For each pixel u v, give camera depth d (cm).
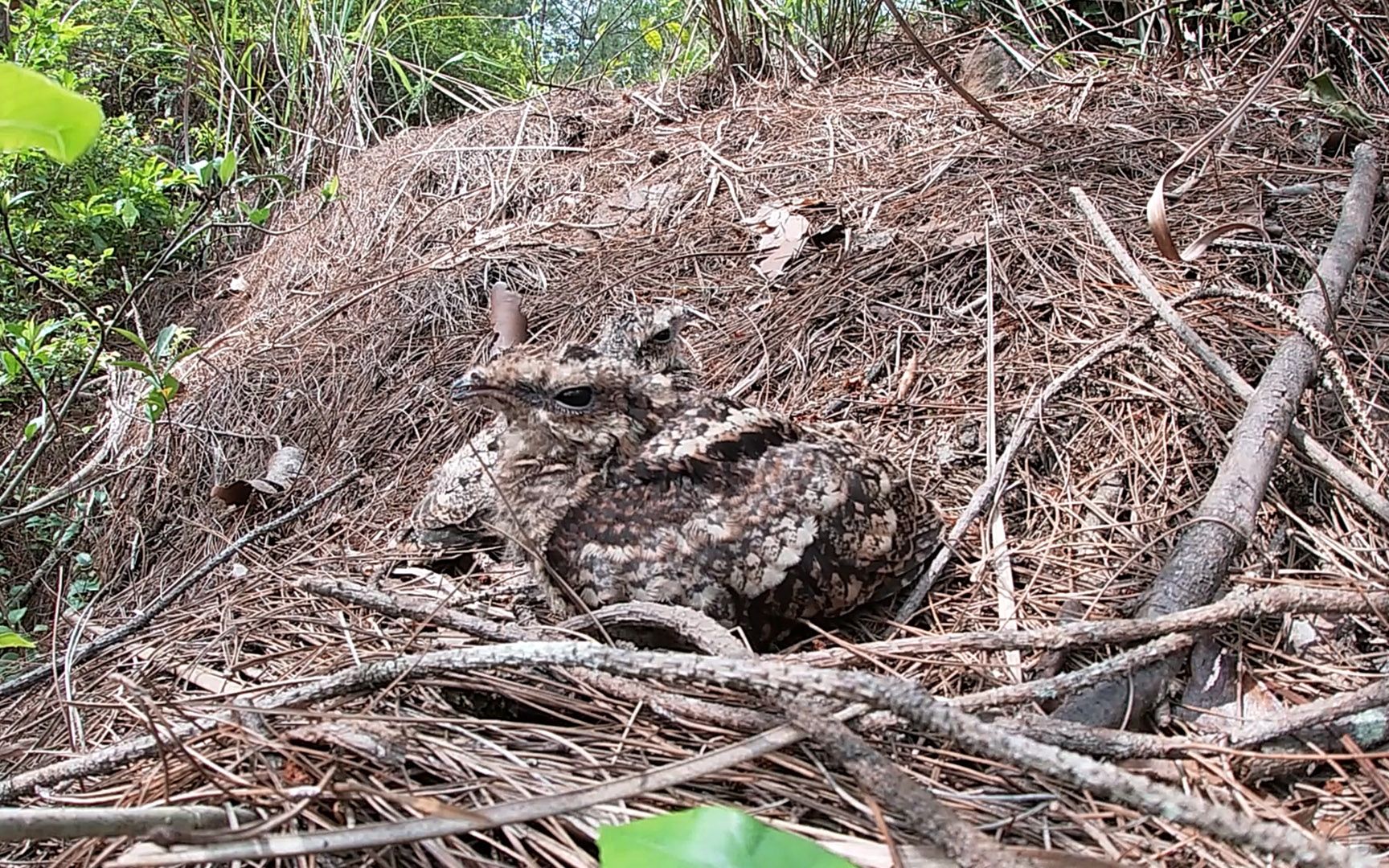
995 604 30
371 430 47
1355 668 25
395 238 66
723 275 50
